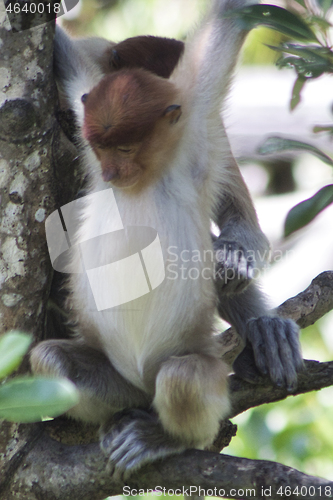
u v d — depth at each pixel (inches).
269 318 370.0
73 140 331.0
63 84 335.0
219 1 319.6
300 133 708.7
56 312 375.9
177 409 287.4
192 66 309.3
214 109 310.0
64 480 292.7
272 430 549.0
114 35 775.1
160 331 309.4
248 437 546.3
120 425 313.4
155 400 297.1
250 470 270.4
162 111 284.7
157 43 369.7
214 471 277.0
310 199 267.0
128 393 333.7
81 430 336.2
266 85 768.9
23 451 300.8
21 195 295.4
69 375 315.3
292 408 564.7
